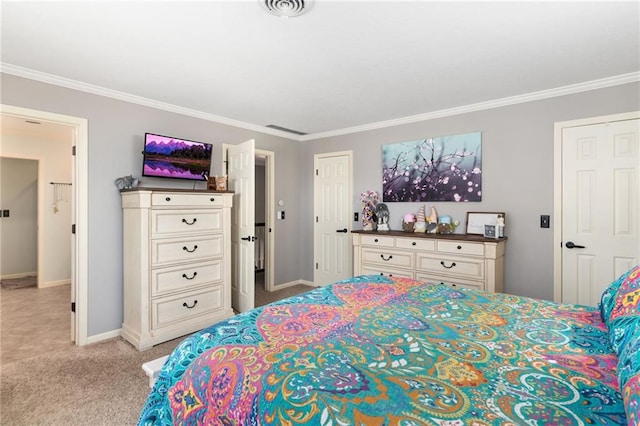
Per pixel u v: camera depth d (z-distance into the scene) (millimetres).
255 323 1341
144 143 3154
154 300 2822
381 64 2479
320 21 1897
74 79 2746
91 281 2900
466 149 3525
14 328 3234
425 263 3383
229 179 3893
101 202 2957
